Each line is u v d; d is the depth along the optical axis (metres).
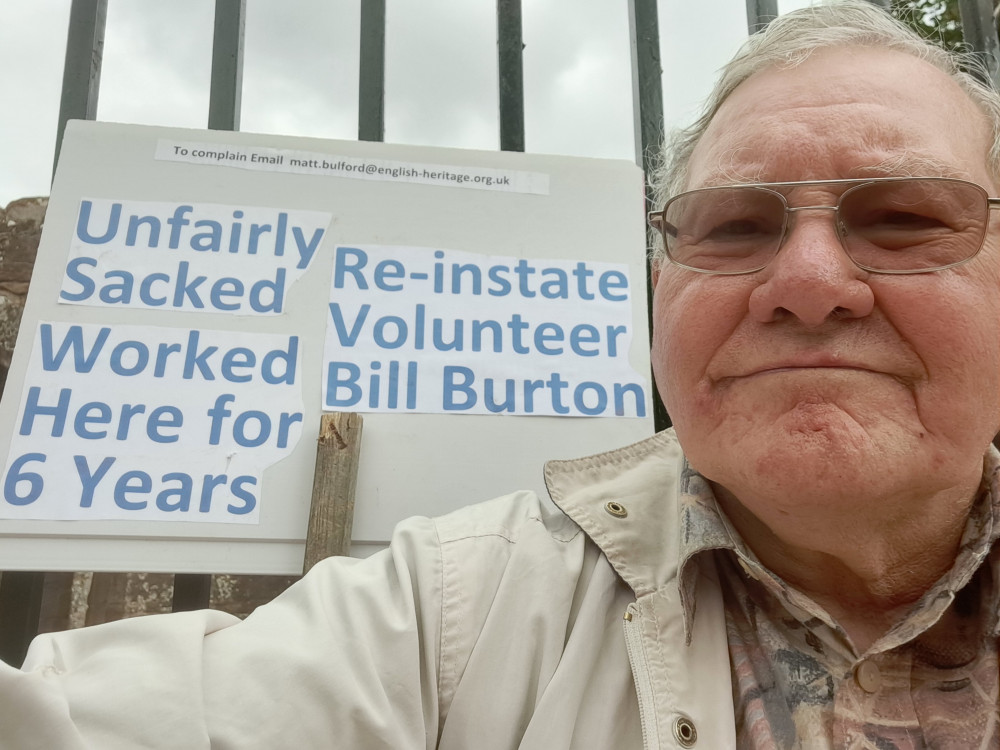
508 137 0.72
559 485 0.39
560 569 0.33
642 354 0.63
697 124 0.40
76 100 0.67
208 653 0.28
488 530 0.35
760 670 0.31
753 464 0.29
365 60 0.72
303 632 0.30
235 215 0.61
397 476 0.56
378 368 0.59
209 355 0.57
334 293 0.60
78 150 0.61
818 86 0.33
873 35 0.34
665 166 0.45
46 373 0.55
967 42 0.67
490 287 0.63
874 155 0.30
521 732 0.29
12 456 0.53
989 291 0.29
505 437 0.59
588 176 0.67
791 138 0.31
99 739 0.24
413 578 0.33
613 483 0.39
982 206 0.29
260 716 0.26
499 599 0.32
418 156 0.65
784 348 0.29
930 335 0.28
